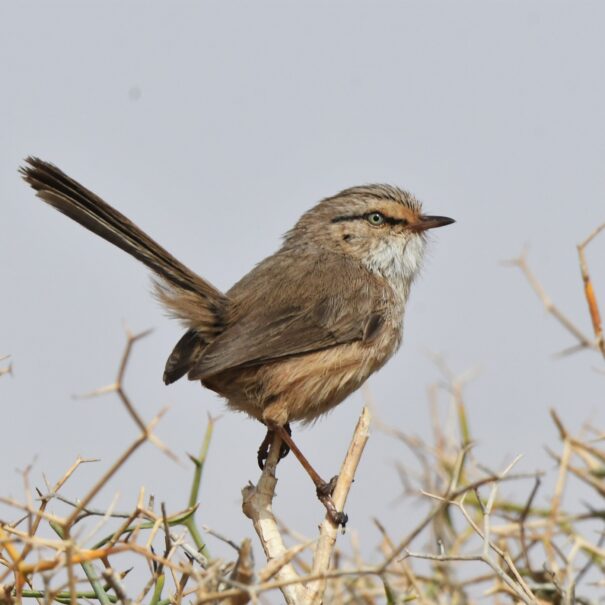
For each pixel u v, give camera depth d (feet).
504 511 35.68
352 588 31.68
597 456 30.66
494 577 31.22
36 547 22.52
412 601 31.63
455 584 31.32
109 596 25.32
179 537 25.32
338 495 30.22
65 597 25.35
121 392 20.76
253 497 31.37
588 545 28.53
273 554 29.78
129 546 22.35
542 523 30.78
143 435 21.06
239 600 23.31
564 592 27.71
